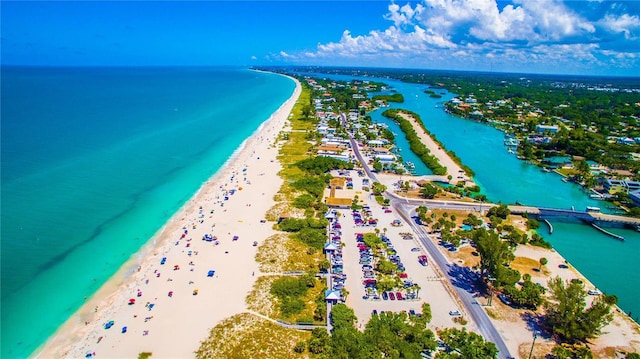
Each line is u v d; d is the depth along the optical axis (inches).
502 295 4180.6
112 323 3619.6
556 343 3548.2
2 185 6505.9
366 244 5118.1
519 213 6427.2
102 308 3841.0
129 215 5821.9
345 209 6220.5
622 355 3437.5
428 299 4092.0
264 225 5600.4
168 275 4379.9
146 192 6678.2
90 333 3501.5
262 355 3240.7
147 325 3602.4
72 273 4387.3
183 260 4687.5
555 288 3794.3
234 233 5359.3
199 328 3560.5
